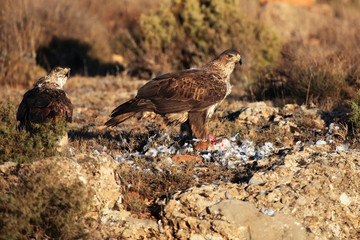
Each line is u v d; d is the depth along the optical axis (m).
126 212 8.34
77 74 28.25
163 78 10.52
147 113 11.94
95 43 32.44
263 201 8.27
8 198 6.92
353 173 9.08
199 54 26.08
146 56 27.02
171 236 8.02
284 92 18.80
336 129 12.24
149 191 8.93
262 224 7.82
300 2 48.22
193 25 27.09
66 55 30.64
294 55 19.22
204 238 7.80
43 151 8.62
